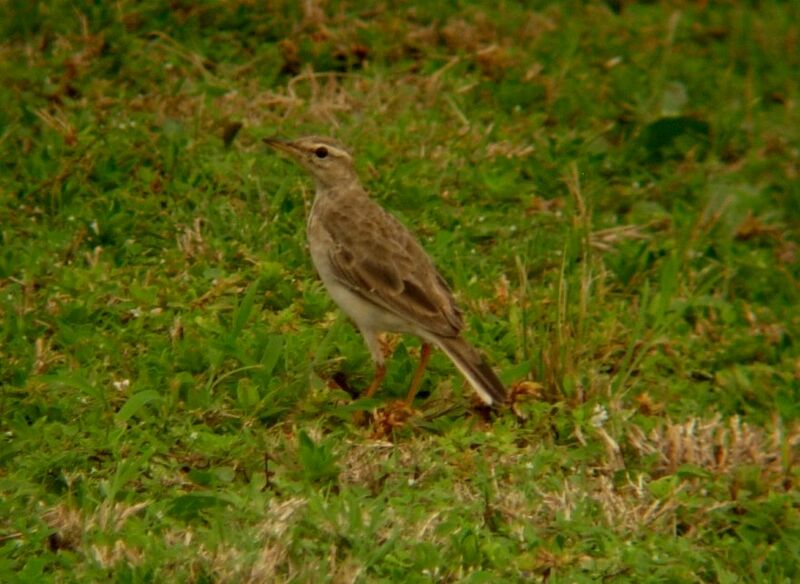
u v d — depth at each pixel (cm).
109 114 1524
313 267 1346
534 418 1177
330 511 1002
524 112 1659
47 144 1459
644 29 1884
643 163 1653
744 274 1490
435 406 1193
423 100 1634
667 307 1359
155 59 1620
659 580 1000
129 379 1172
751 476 1134
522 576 988
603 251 1457
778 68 1911
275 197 1420
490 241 1448
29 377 1150
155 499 1038
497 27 1791
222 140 1511
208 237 1369
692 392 1284
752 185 1647
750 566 1052
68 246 1334
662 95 1745
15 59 1587
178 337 1225
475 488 1084
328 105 1584
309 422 1144
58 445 1081
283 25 1702
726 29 1964
